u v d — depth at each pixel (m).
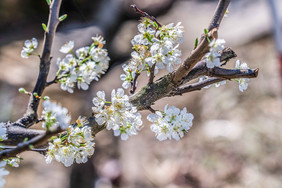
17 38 7.56
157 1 8.50
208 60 0.93
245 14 7.59
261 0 7.80
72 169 4.29
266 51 6.41
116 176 4.80
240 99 5.79
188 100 6.00
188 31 7.78
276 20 4.20
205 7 8.48
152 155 5.21
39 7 8.30
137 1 8.22
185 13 8.42
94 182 4.44
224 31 7.37
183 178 4.81
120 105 0.99
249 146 4.95
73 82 1.05
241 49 6.76
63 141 0.97
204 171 4.82
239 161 4.83
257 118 5.37
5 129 1.00
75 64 1.03
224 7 0.96
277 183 4.41
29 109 1.09
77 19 7.10
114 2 7.61
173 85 1.07
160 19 8.34
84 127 0.96
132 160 5.08
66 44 1.03
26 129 1.04
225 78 1.05
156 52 1.01
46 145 1.05
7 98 5.18
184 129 1.04
